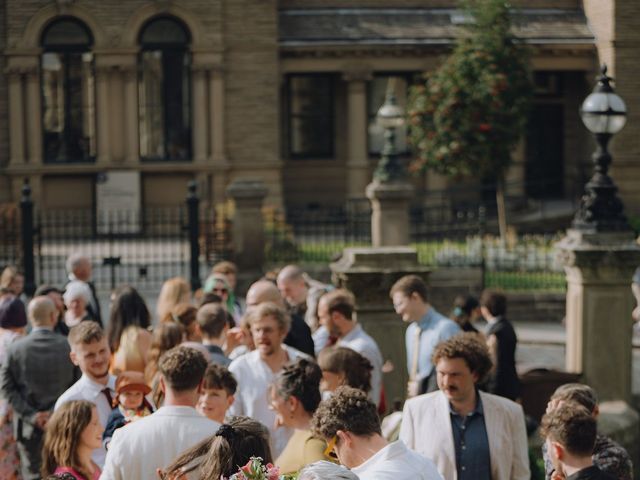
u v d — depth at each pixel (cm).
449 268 2600
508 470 866
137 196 3469
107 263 2447
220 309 1102
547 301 2530
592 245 1466
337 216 3522
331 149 3812
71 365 1168
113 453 791
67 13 3425
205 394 868
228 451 673
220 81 3509
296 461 797
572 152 3881
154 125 3522
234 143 3550
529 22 3681
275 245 2720
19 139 3444
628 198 3631
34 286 2378
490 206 3597
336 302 1125
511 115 3203
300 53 3606
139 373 954
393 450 716
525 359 2159
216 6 3475
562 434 724
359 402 721
